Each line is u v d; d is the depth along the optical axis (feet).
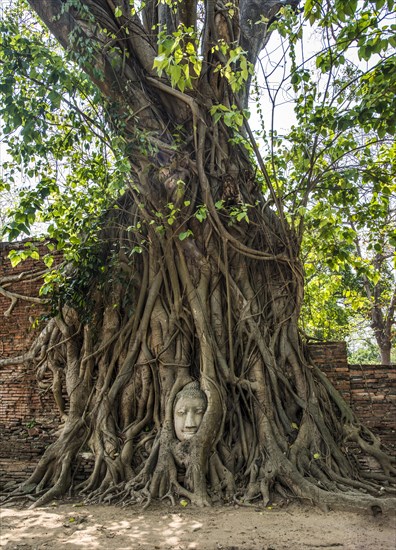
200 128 32.27
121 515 24.16
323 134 32.58
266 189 37.35
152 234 33.63
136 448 30.07
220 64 32.07
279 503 25.54
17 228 31.17
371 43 26.78
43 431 36.11
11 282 39.58
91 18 30.76
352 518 23.07
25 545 19.88
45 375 36.63
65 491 29.25
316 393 31.91
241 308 32.30
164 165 32.12
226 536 20.53
